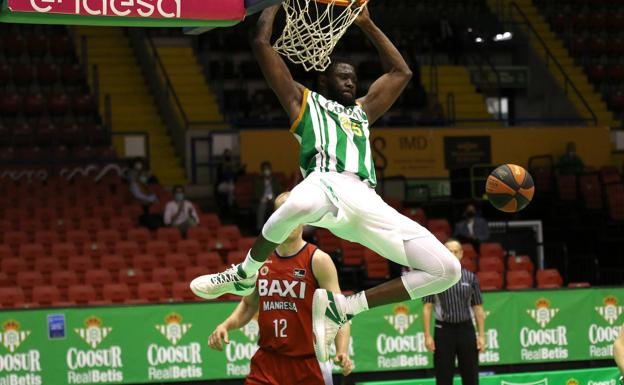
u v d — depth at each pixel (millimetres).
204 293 5988
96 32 28734
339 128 5586
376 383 13172
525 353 14500
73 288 15820
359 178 5484
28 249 18281
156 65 27562
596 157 26562
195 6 5953
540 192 24250
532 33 31406
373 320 13984
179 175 25156
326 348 5516
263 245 5465
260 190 21688
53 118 25844
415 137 25250
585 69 30656
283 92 5652
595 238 23297
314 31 5906
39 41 27500
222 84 27516
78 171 23281
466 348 11922
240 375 13641
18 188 21297
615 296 14875
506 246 20141
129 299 16000
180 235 19547
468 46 30391
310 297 7473
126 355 13344
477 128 25688
